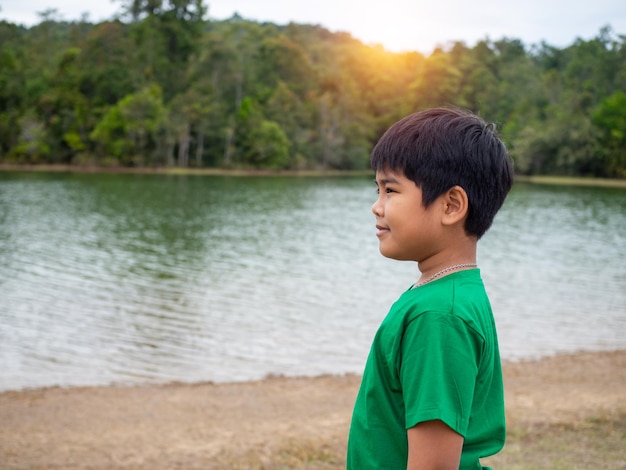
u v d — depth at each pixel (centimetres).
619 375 939
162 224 3000
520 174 7369
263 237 2648
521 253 2400
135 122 6844
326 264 2039
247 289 1634
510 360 1063
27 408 788
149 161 6950
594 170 7188
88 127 6944
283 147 7375
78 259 2033
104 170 6738
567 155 7094
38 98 7094
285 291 1622
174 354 1081
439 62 8850
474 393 118
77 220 3050
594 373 954
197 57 8606
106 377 954
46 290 1570
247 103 7538
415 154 120
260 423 717
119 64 7700
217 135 7225
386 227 126
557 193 5438
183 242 2466
